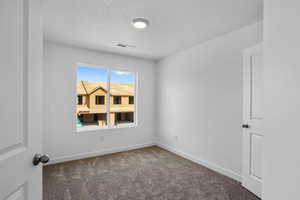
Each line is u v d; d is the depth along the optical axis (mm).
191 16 1970
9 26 603
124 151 3701
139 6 1769
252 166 2018
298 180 668
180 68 3430
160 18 2023
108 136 3539
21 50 676
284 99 735
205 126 2848
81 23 2182
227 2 1671
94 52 3350
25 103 706
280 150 751
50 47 2887
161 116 4035
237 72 2334
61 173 2535
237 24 2164
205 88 2852
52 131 2926
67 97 3062
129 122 3994
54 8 1814
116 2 1696
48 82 2881
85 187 2133
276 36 784
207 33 2479
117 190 2066
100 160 3113
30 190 745
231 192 2025
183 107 3348
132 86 4027
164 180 2332
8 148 609
